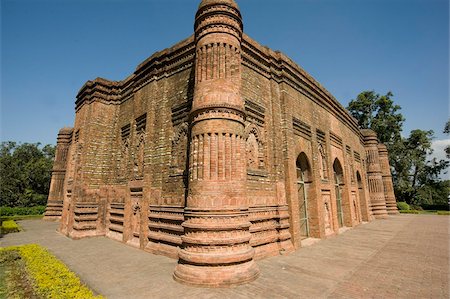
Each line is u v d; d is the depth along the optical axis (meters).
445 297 5.28
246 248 6.66
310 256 8.78
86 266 7.56
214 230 6.44
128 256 8.77
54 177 21.45
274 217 9.52
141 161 11.41
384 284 6.03
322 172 13.96
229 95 7.37
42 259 7.56
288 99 11.40
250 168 9.05
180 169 9.21
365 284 6.04
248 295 5.40
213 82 7.45
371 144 25.02
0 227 13.91
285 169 10.45
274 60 11.29
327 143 14.56
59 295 4.90
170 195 9.27
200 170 6.95
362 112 40.75
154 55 11.59
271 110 10.66
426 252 9.34
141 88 12.41
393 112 39.03
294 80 12.12
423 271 7.03
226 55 7.77
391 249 9.86
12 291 5.68
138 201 10.95
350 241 11.55
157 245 9.25
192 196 6.95
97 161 13.38
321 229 11.90
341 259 8.36
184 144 9.30
